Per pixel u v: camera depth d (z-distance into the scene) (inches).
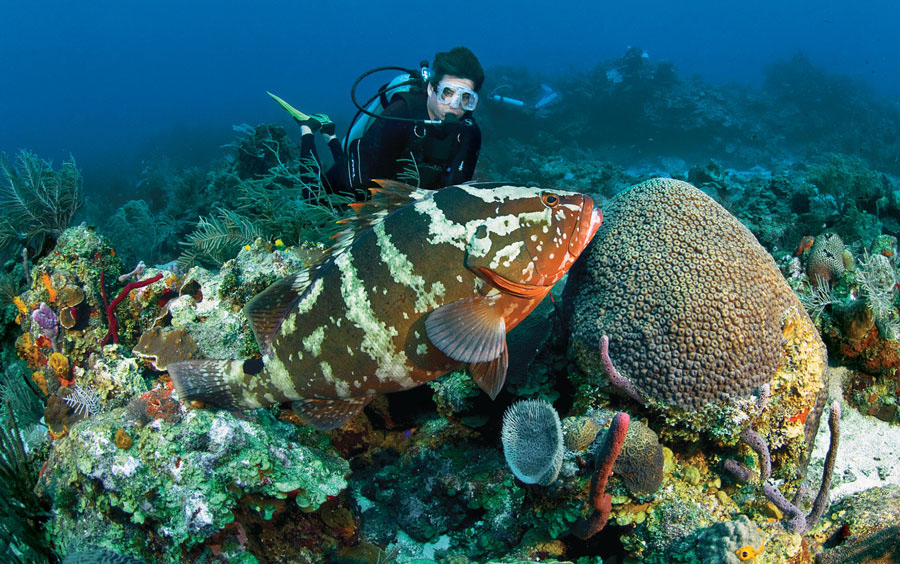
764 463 105.0
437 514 131.6
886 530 99.0
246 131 349.4
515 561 101.2
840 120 986.7
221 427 101.7
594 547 113.3
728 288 107.2
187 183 407.8
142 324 154.6
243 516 111.2
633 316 110.6
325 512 121.2
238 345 131.9
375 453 151.3
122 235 286.7
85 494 109.2
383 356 96.5
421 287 92.7
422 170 162.1
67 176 206.7
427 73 164.1
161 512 100.3
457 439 141.5
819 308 146.9
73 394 128.0
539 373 131.6
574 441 104.7
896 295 147.3
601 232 124.8
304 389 101.3
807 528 104.6
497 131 796.0
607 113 876.6
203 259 203.0
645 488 101.3
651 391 108.2
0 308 195.5
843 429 138.9
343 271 95.3
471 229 91.4
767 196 306.5
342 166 181.3
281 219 190.1
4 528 114.3
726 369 105.3
